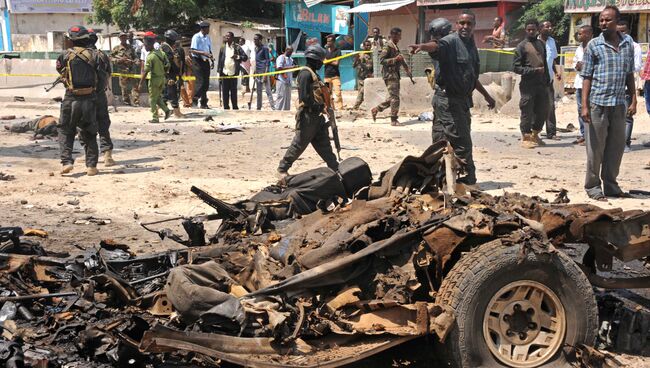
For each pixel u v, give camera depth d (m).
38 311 4.69
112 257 5.63
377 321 4.12
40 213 8.54
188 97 20.86
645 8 21.06
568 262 4.26
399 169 5.06
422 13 26.92
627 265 5.99
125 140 14.34
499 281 4.12
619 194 9.27
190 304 4.04
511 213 4.43
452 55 8.66
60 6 43.84
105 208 8.81
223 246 5.04
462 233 4.19
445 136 8.88
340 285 4.30
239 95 25.88
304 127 9.08
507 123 16.61
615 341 4.77
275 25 32.84
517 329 4.27
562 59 21.84
